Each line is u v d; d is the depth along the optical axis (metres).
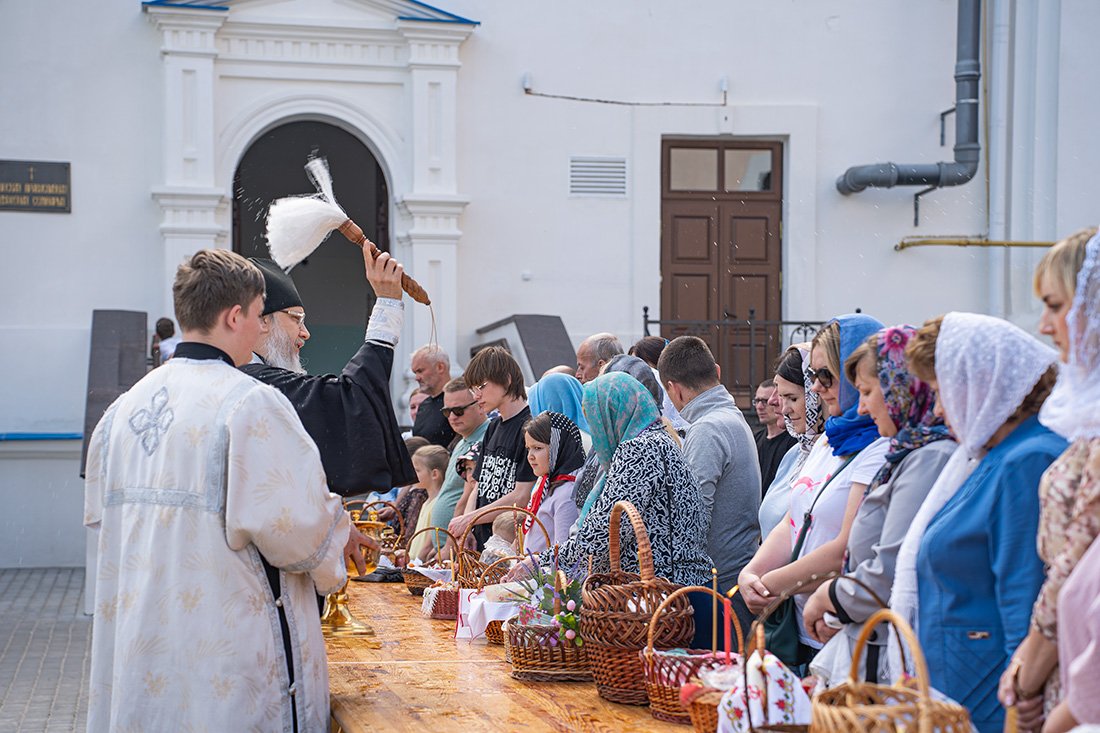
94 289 9.65
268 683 2.41
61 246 9.61
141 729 2.39
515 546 3.75
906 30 10.37
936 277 10.34
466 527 3.58
